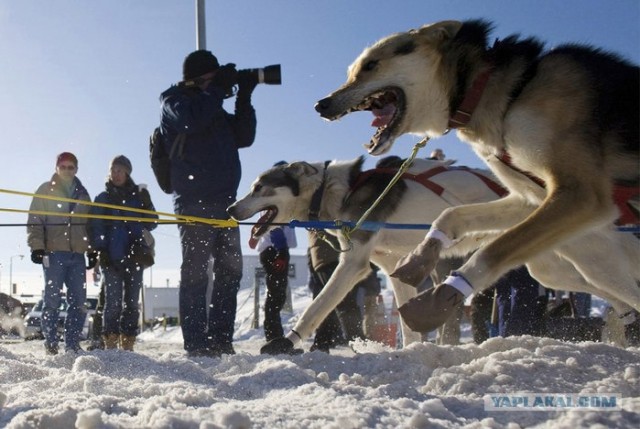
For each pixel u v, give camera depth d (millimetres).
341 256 5023
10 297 12484
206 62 5133
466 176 5352
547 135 3205
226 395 3008
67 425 2156
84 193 6176
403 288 5328
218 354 5070
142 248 6262
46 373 3658
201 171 5113
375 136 3688
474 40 3482
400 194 5227
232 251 5242
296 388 2959
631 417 2244
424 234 5207
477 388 3029
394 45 3611
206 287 5125
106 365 3852
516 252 3053
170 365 3822
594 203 3113
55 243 5965
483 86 3424
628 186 3240
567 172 3143
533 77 3334
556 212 3082
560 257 4570
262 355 4086
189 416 2193
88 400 2574
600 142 3189
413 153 4055
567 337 5863
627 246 4359
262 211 5438
